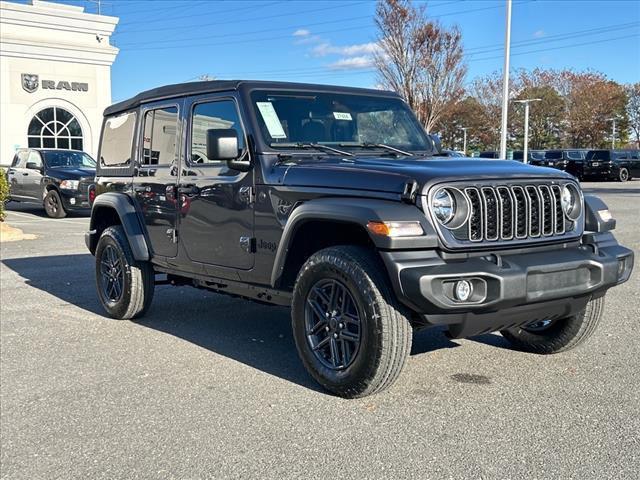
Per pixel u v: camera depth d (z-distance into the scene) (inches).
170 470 133.7
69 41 1158.3
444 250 154.4
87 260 407.2
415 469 130.7
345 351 167.5
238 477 129.9
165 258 233.9
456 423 152.6
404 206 154.2
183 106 223.1
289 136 195.9
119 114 266.4
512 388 175.0
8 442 148.9
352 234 173.3
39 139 1142.3
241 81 200.8
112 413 163.8
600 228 178.7
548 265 159.8
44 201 683.4
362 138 211.5
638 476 126.1
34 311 275.6
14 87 1107.9
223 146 180.1
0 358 210.1
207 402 169.5
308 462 135.1
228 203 198.8
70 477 132.3
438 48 1132.5
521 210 165.0
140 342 227.1
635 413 156.6
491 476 127.2
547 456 135.0
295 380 185.0
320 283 170.4
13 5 1095.6
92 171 681.0
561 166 1482.5
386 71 1150.3
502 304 154.1
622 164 1429.6
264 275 189.0
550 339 199.0
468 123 2096.5
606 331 228.4
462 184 157.8
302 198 174.6
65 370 197.6
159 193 233.1
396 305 157.3
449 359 200.5
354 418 156.6
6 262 399.9
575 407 161.0
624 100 2187.5
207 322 255.0
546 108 2137.1
